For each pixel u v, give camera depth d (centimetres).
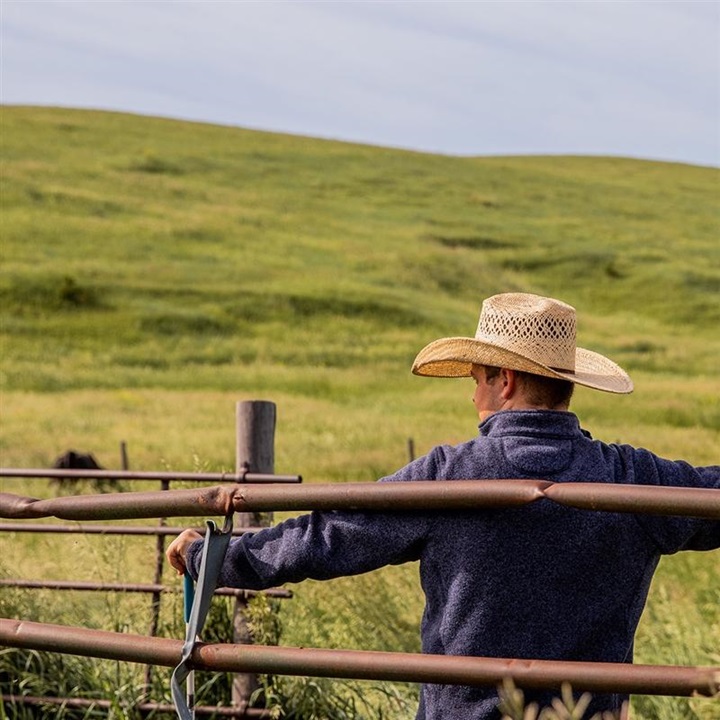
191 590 380
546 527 355
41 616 806
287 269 8356
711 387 5431
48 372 5522
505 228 10488
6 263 7638
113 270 7750
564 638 356
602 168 15262
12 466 2770
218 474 789
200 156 12300
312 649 350
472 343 384
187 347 6425
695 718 684
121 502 370
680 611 849
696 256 10038
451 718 355
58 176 10488
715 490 330
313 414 4194
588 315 8331
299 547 359
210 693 781
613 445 384
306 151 13275
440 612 366
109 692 743
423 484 346
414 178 12469
